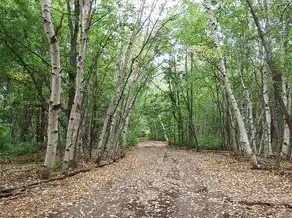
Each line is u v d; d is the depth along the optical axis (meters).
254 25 22.23
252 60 22.88
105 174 16.36
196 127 52.56
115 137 27.03
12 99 24.23
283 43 20.41
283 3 18.33
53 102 12.70
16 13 16.30
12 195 10.40
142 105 50.47
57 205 9.45
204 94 44.78
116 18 20.11
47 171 13.22
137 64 28.20
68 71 19.03
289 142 24.00
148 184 13.87
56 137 13.19
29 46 16.69
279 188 12.64
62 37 20.64
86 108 24.27
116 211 9.28
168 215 9.01
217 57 19.75
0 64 17.84
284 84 22.86
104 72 24.17
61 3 19.22
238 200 10.63
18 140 34.19
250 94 29.66
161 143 64.94
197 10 25.98
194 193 12.04
